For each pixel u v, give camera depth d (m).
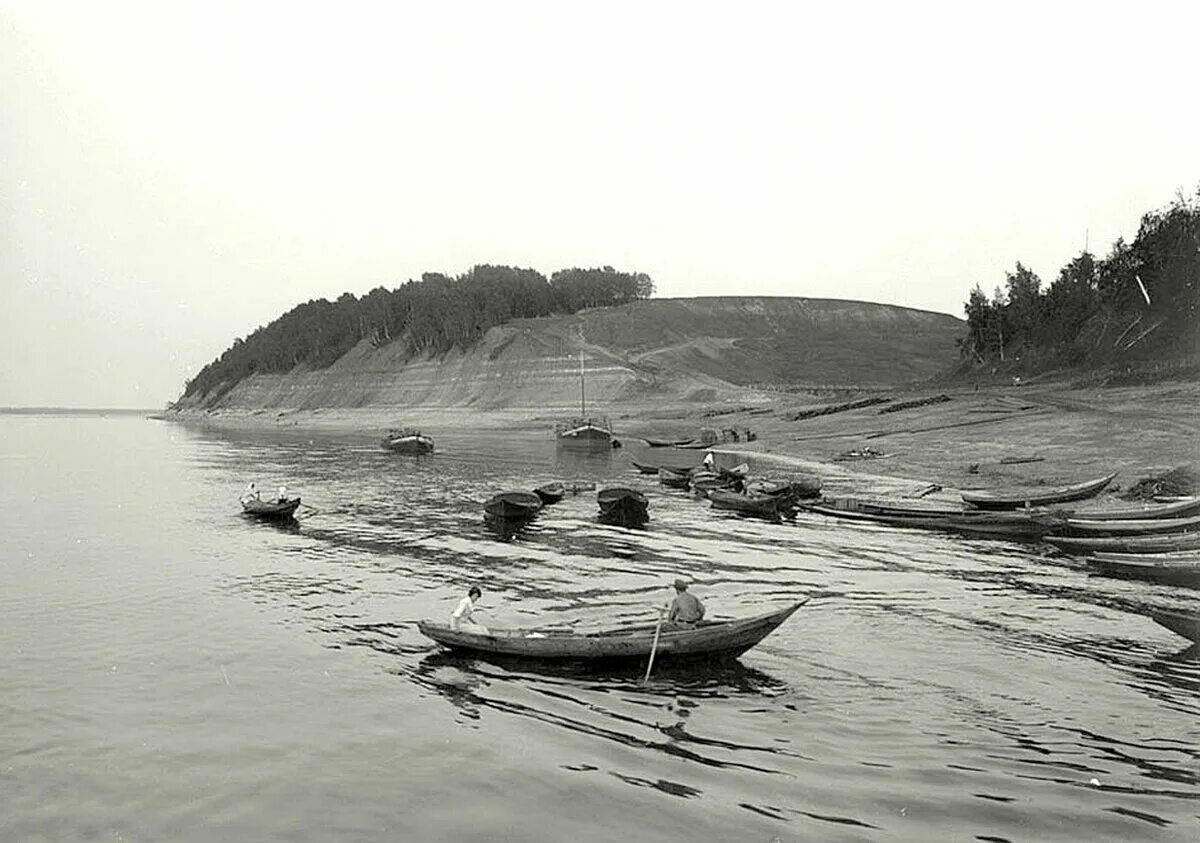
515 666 18.62
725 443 82.00
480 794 12.99
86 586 27.11
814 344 195.50
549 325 188.12
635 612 23.41
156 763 14.20
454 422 143.12
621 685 17.45
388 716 16.09
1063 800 12.41
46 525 40.38
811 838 11.52
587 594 25.58
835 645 19.75
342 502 48.16
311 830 12.06
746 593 25.20
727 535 35.25
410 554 32.22
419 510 44.72
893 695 16.62
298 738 15.12
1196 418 55.62
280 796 13.03
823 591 25.17
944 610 22.73
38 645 20.69
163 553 32.88
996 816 12.01
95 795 13.15
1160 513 32.41
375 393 181.50
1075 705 15.98
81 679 18.27
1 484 60.09
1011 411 69.75
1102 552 28.52
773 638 20.33
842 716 15.66
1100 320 99.88
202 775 13.77
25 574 29.00
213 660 19.47
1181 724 15.08
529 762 14.02
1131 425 55.75
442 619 22.84
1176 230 94.31
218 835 11.98
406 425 147.75
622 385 141.75
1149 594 24.28
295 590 26.41
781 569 28.42
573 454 81.62
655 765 13.84
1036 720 15.32
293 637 21.25
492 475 63.38
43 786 13.43
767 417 100.19
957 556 30.00
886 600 23.92
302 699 17.02
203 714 16.30
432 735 15.18
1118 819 11.88
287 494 52.28
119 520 41.91
